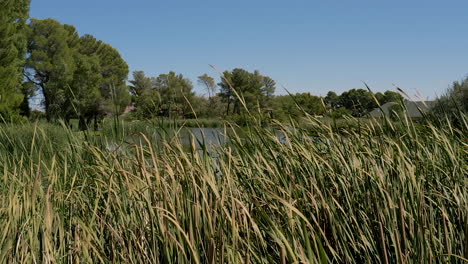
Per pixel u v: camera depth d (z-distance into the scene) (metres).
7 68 27.80
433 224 1.97
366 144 2.54
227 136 2.50
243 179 2.29
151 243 1.96
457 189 2.07
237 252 1.58
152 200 1.98
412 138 2.43
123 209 2.13
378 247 1.97
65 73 39.19
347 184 2.28
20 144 3.23
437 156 2.52
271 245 2.02
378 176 2.06
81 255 2.01
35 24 41.88
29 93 37.62
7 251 1.89
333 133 2.60
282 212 2.02
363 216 2.05
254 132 2.55
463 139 2.68
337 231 2.10
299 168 2.34
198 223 1.72
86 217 2.29
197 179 1.92
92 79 42.25
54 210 2.14
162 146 2.72
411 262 1.78
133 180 2.25
